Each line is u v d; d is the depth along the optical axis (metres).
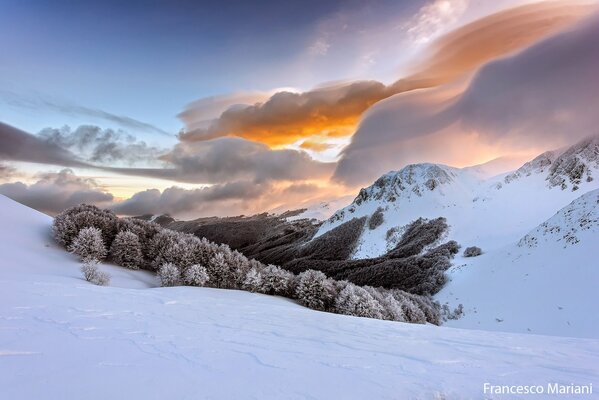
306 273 20.67
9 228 18.80
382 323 8.31
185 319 5.95
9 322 4.34
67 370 2.98
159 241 21.59
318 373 3.55
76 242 18.39
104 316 5.30
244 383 3.08
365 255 113.12
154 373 3.10
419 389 3.33
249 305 9.35
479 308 31.23
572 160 111.75
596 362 5.06
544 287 28.05
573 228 32.94
